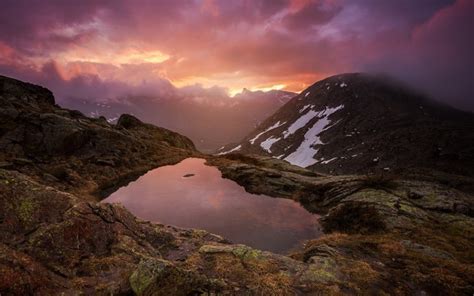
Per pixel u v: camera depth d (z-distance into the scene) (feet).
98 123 141.38
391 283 34.09
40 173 84.12
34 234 32.89
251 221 67.72
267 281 31.55
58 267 30.19
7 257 26.81
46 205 36.70
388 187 78.89
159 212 71.67
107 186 93.86
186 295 26.45
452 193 73.46
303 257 44.91
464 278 35.94
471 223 57.93
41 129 103.19
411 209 63.72
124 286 27.50
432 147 309.01
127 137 135.95
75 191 81.00
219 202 81.66
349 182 87.35
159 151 148.66
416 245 46.47
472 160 255.50
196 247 43.60
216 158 153.17
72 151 106.11
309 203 84.02
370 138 419.54
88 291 27.94
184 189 93.91
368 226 59.06
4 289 23.47
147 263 27.20
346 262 38.11
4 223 32.94
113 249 36.27
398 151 329.31
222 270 33.99
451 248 47.57
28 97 131.64
